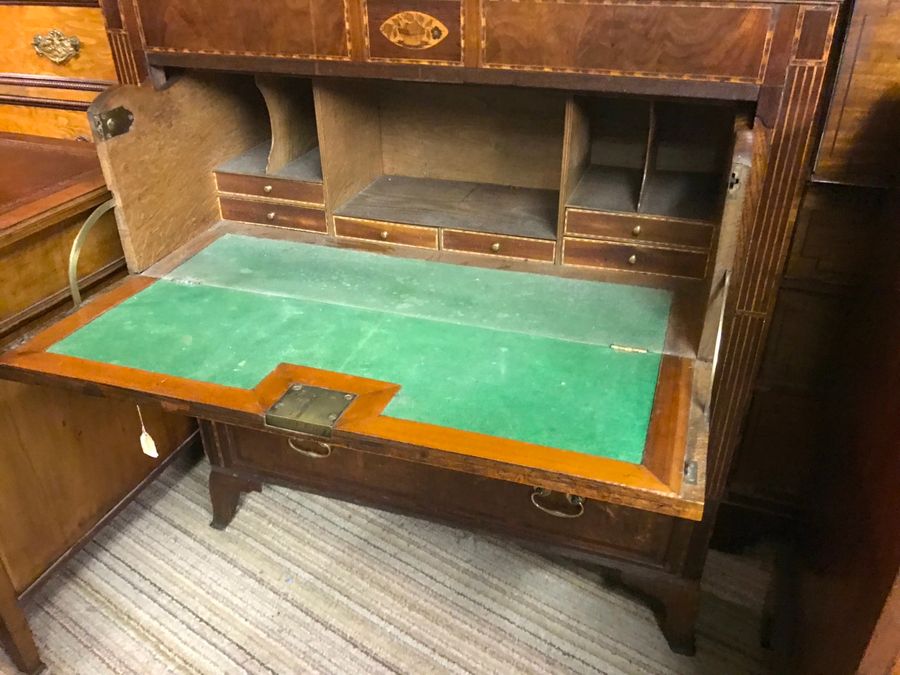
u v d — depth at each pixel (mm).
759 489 1476
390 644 1398
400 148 1526
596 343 1044
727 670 1339
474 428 875
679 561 1277
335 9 1131
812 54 961
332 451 1444
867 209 1151
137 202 1260
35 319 1268
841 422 1186
